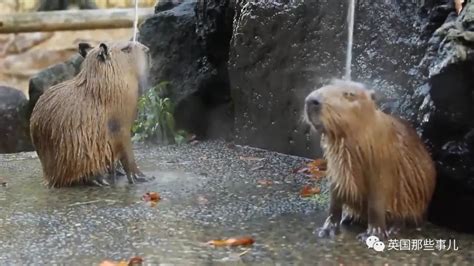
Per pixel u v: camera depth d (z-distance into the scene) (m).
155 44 7.60
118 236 3.95
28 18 10.97
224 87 7.21
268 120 6.37
